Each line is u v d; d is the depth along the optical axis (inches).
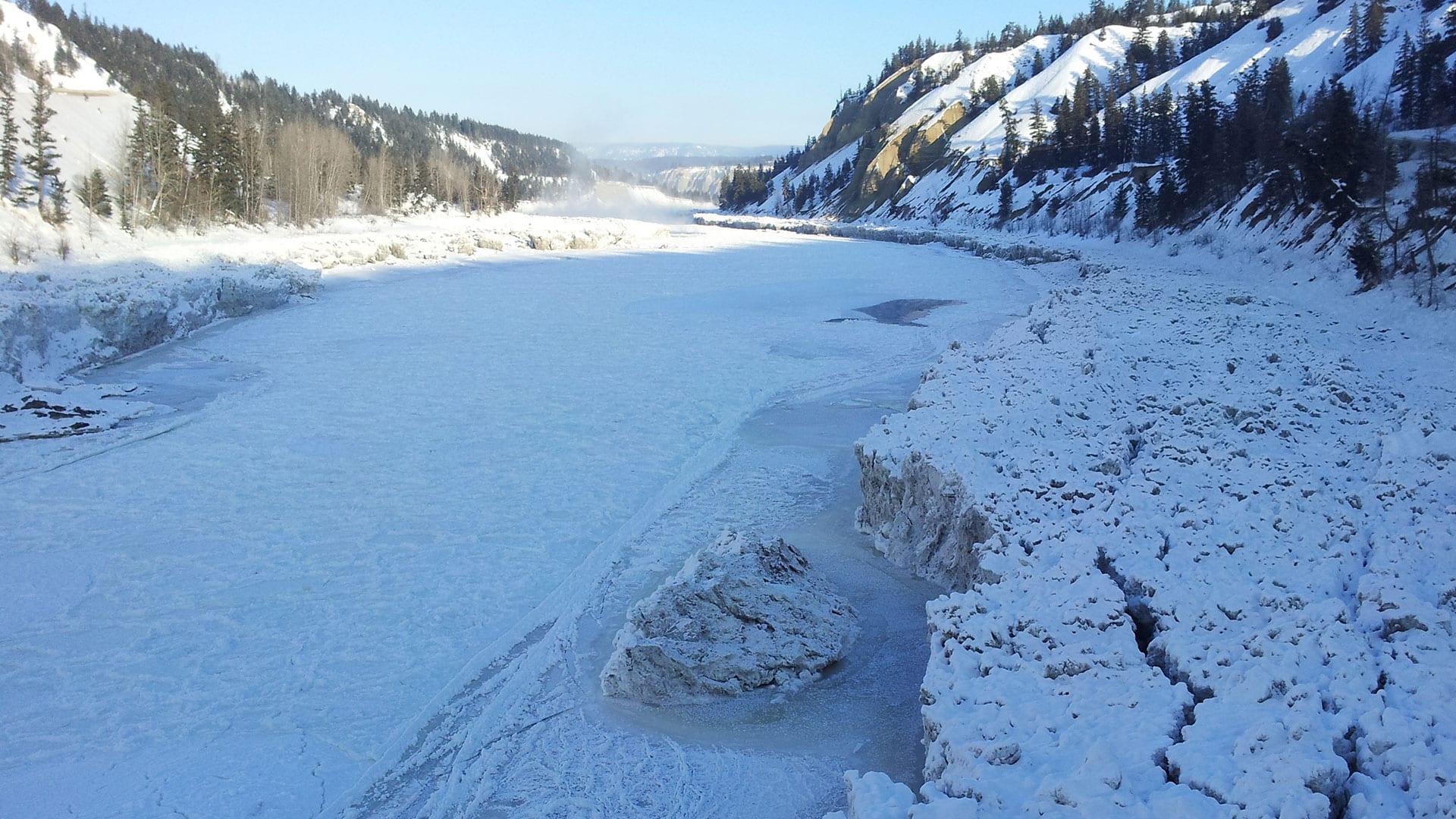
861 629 498.0
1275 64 3110.2
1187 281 1589.6
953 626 381.4
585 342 1344.7
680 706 435.8
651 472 783.7
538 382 1098.1
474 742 413.7
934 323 1533.0
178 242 2310.5
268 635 513.3
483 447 852.0
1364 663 312.2
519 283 2031.3
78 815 370.6
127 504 709.9
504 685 460.8
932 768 308.0
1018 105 5068.9
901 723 412.2
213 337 1392.7
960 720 314.0
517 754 403.9
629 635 457.1
